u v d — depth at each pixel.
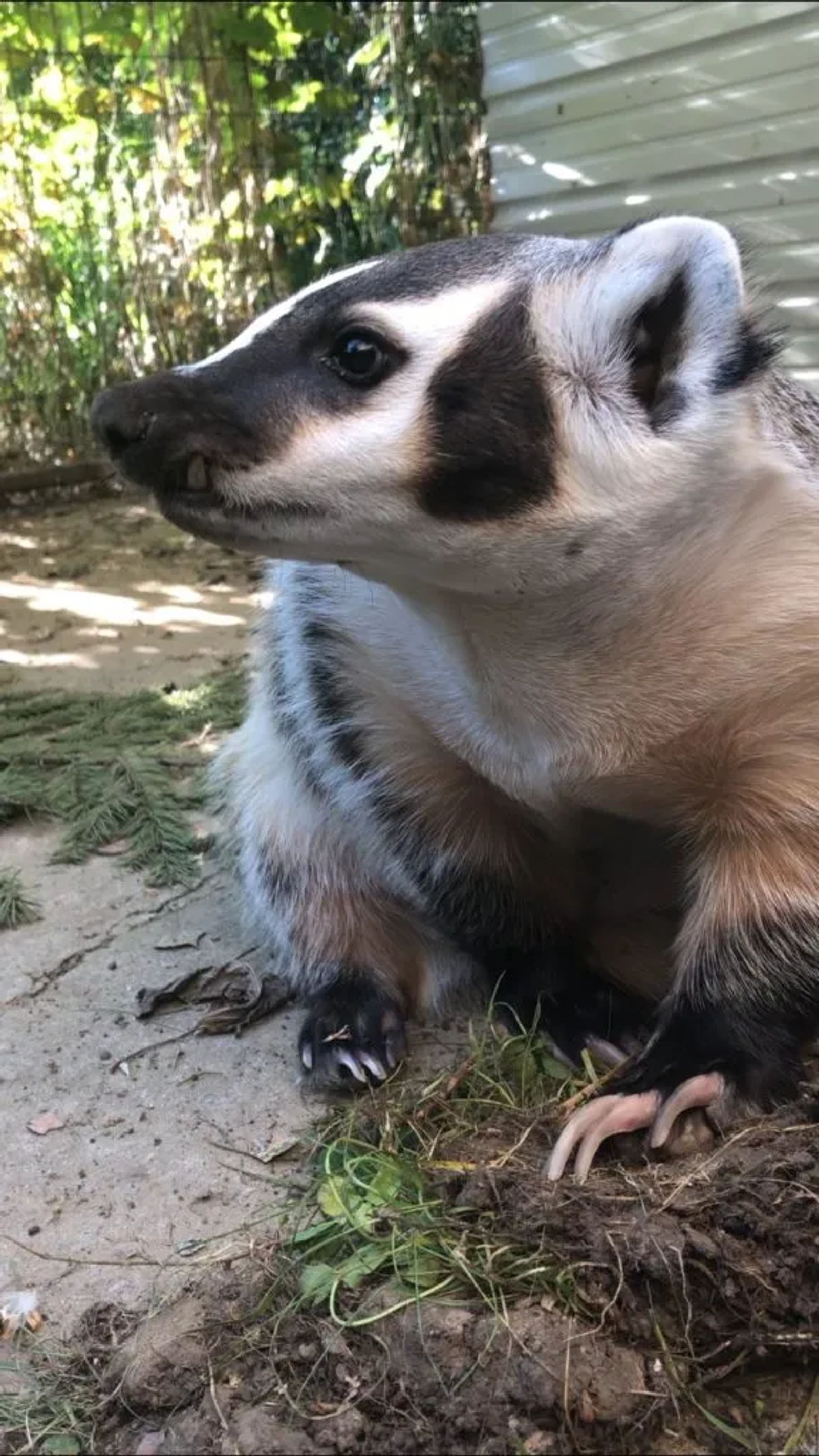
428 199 1.11
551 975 0.37
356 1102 0.33
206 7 1.07
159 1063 0.35
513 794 0.33
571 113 0.94
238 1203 0.30
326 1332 0.25
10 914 0.43
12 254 1.04
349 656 0.34
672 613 0.28
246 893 0.41
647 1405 0.23
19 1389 0.25
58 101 1.04
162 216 1.09
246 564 0.86
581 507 0.27
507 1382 0.23
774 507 0.28
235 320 1.12
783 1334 0.25
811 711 0.29
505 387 0.26
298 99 1.13
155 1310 0.26
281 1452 0.22
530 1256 0.25
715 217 0.84
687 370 0.27
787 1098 0.31
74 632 0.74
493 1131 0.31
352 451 0.26
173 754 0.55
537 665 0.29
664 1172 0.28
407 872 0.36
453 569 0.27
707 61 0.82
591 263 0.27
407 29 1.09
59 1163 0.31
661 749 0.30
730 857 0.31
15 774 0.54
